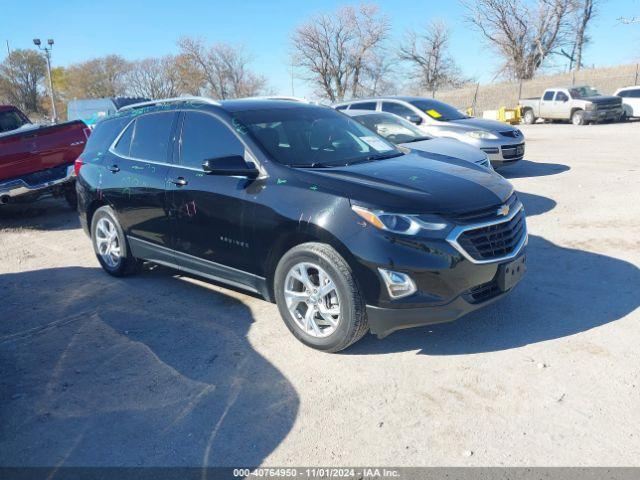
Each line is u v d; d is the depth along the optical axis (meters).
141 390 3.83
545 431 3.16
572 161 12.76
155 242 5.45
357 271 3.83
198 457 3.13
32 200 9.76
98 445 3.28
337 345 4.06
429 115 11.30
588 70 43.31
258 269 4.52
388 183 4.06
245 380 3.88
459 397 3.53
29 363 4.31
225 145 4.81
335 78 58.62
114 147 5.95
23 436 3.40
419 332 4.43
